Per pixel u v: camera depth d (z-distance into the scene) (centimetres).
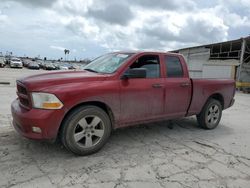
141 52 436
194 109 517
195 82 505
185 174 323
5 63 4334
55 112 330
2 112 608
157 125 570
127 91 398
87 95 354
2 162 331
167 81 456
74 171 316
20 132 350
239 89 1952
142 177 309
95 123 371
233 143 466
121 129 523
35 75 384
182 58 498
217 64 2197
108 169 327
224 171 339
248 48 2259
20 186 273
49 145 398
